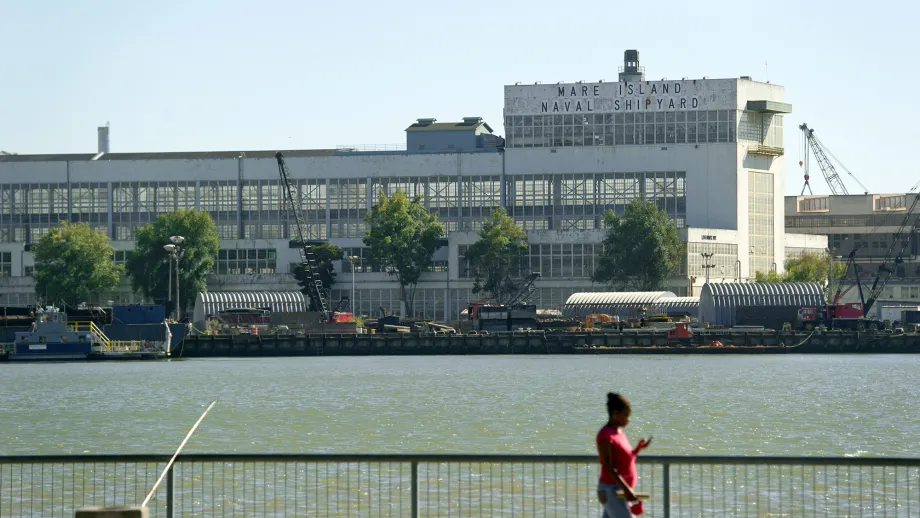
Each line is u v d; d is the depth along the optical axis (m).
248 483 104.25
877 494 96.31
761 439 148.38
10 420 177.12
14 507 92.31
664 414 178.62
